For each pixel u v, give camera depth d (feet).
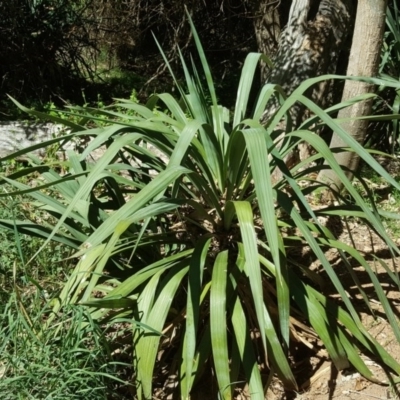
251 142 9.34
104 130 10.84
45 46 30.25
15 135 20.49
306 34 21.67
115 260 11.93
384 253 15.15
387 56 20.95
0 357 10.14
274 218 8.82
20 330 10.15
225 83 35.99
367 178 19.65
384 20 16.44
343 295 9.57
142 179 12.84
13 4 29.01
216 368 9.42
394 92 20.89
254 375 9.71
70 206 9.60
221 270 10.09
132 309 10.62
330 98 22.74
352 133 17.08
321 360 11.41
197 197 12.30
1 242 13.56
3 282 12.78
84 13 34.96
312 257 14.40
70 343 9.73
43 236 11.66
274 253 8.64
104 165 9.86
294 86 21.29
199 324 11.30
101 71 37.24
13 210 13.51
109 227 9.14
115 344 10.85
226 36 38.68
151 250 12.15
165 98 12.08
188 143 9.80
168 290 10.03
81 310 9.79
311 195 17.57
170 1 31.89
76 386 9.48
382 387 10.74
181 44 33.27
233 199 11.42
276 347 9.90
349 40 25.38
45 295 12.44
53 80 31.04
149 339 9.76
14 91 29.71
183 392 9.64
